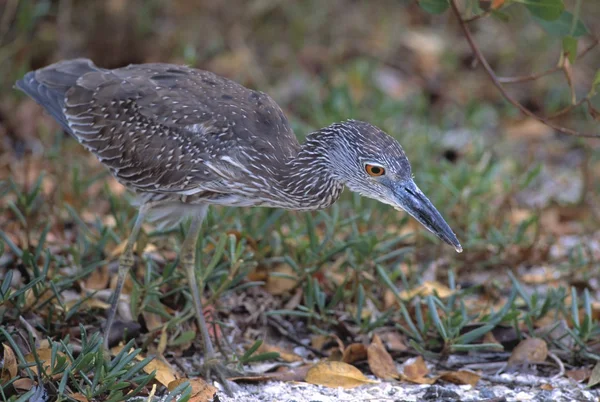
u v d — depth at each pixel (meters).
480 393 9.76
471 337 10.30
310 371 9.98
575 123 17.52
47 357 9.30
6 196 13.34
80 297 10.87
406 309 11.07
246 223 11.91
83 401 8.70
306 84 17.45
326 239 11.38
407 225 13.06
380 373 10.10
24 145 15.55
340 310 11.34
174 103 10.36
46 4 16.20
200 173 10.16
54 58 17.16
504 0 10.11
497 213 13.66
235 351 10.59
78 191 12.82
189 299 10.79
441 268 12.65
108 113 10.62
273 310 11.28
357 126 10.05
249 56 17.69
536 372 10.37
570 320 11.05
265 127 10.38
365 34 19.03
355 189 10.12
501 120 17.70
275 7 18.88
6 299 9.34
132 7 17.56
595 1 19.58
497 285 12.02
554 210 14.18
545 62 18.66
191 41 17.73
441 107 17.89
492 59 19.05
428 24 19.84
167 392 9.48
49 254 10.34
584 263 12.35
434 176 13.69
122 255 10.10
